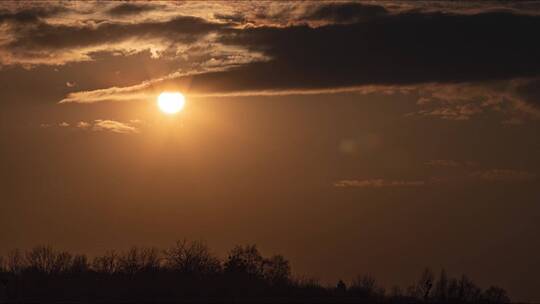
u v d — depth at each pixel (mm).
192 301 189500
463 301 181000
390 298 185625
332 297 188125
